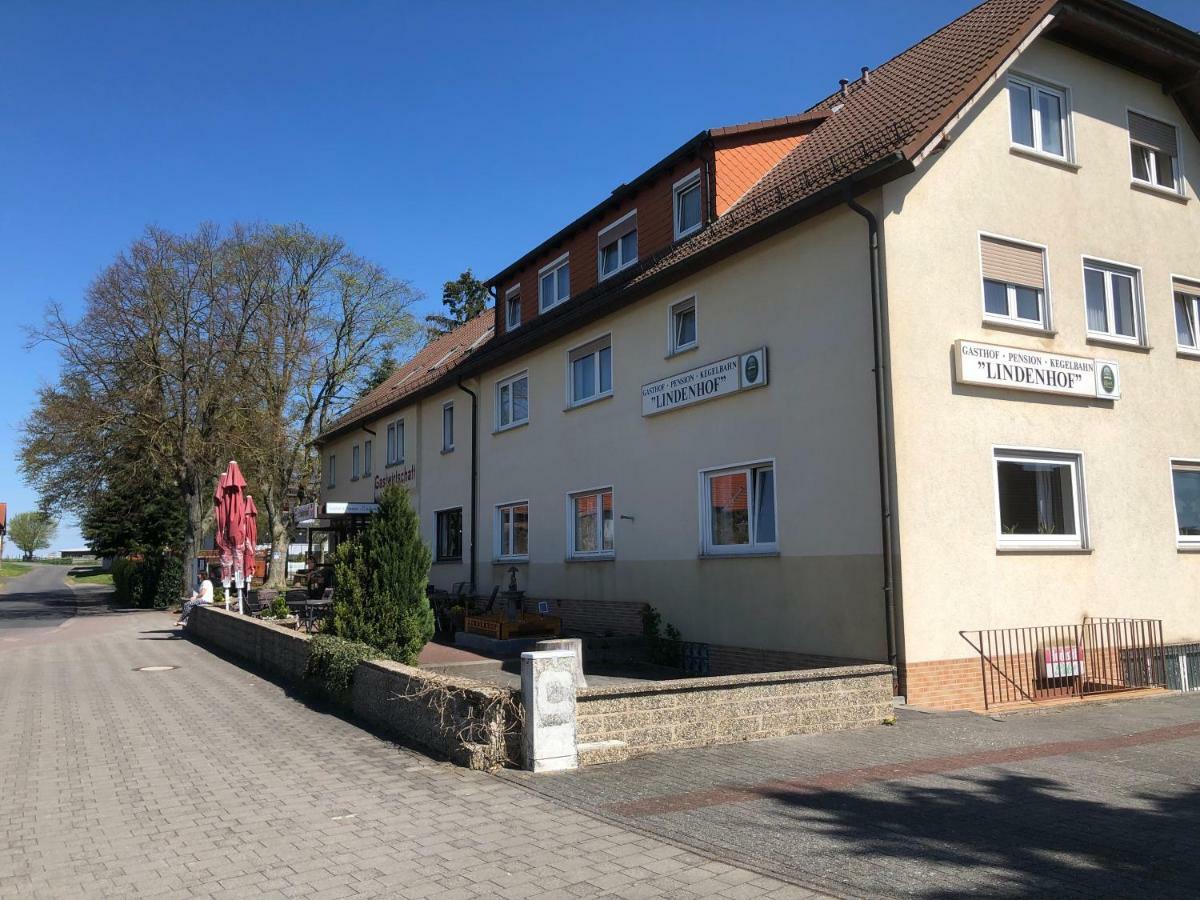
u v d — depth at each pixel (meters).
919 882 4.81
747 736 8.30
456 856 5.34
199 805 6.62
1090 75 13.45
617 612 15.54
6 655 17.92
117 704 11.40
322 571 25.28
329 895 4.80
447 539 23.55
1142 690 11.72
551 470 18.25
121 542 49.69
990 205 11.91
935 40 15.41
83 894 4.91
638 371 15.45
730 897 4.64
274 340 34.16
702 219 15.51
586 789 6.69
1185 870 4.98
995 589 11.12
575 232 19.42
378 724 9.33
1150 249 13.69
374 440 29.30
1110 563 12.29
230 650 16.89
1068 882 4.80
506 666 13.06
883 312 10.78
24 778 7.59
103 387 30.14
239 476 20.83
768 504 12.66
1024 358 11.69
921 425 10.80
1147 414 13.13
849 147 12.66
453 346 29.53
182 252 30.41
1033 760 7.60
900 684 10.30
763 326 12.67
